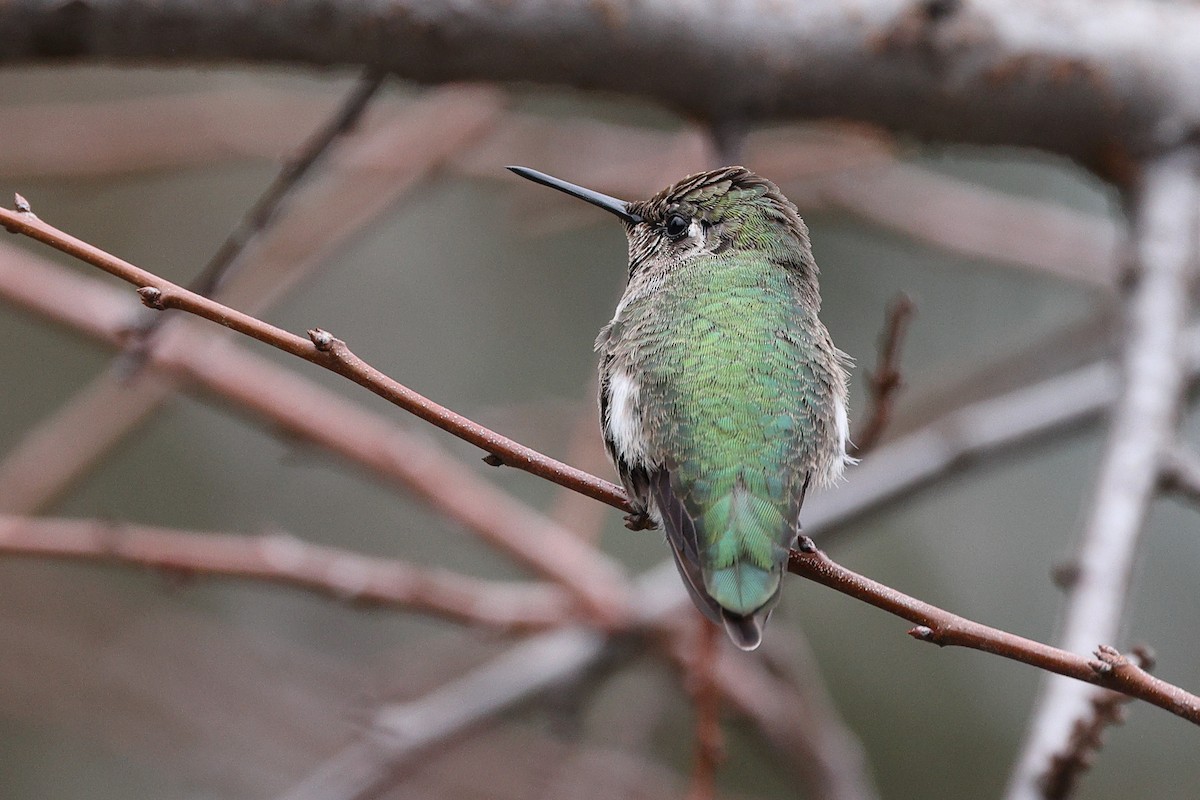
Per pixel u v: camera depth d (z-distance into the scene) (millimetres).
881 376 7074
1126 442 7902
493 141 12688
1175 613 14422
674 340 7086
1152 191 9109
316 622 13727
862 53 8758
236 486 14492
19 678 12039
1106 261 12445
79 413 9914
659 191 8664
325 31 7734
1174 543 14789
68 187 13820
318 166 8297
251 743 11758
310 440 9570
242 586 13711
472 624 9039
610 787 10719
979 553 14219
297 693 11984
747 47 8531
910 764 13062
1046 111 9172
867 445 7246
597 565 9555
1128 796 13148
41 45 7520
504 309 14727
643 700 11344
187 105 11977
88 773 13523
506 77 8289
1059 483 14578
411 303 14836
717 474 6453
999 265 12953
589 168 12750
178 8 7527
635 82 8539
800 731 9875
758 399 6730
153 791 13531
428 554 14297
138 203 14781
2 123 11648
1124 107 9180
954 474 9852
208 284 7336
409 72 8008
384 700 10797
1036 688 13250
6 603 12477
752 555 6199
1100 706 6098
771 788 12836
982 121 9188
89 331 9586
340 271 14906
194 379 9477
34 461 9797
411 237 15086
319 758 11656
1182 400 8219
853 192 12648
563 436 12109
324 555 8781
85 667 12086
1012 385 12367
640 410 6844
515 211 12359
